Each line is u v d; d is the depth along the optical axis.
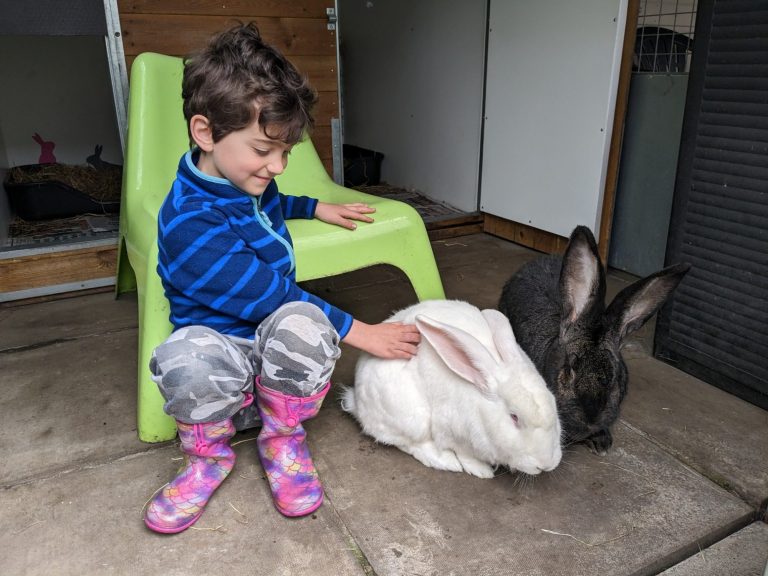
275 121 1.45
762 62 1.92
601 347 1.71
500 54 3.74
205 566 1.50
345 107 5.73
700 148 2.16
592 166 3.26
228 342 1.60
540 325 2.01
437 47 4.30
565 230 3.52
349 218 2.38
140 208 2.43
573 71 3.26
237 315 1.61
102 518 1.65
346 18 5.41
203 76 1.46
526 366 1.66
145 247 2.16
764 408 2.13
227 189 1.58
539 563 1.49
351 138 5.75
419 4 4.38
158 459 1.89
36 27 2.85
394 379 1.81
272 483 1.69
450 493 1.74
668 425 2.04
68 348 2.61
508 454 1.61
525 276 2.36
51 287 3.13
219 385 1.53
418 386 1.80
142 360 1.92
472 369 1.65
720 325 2.21
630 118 3.25
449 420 1.73
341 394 2.24
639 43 3.28
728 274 2.14
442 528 1.61
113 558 1.52
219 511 1.67
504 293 2.41
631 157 3.29
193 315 1.67
